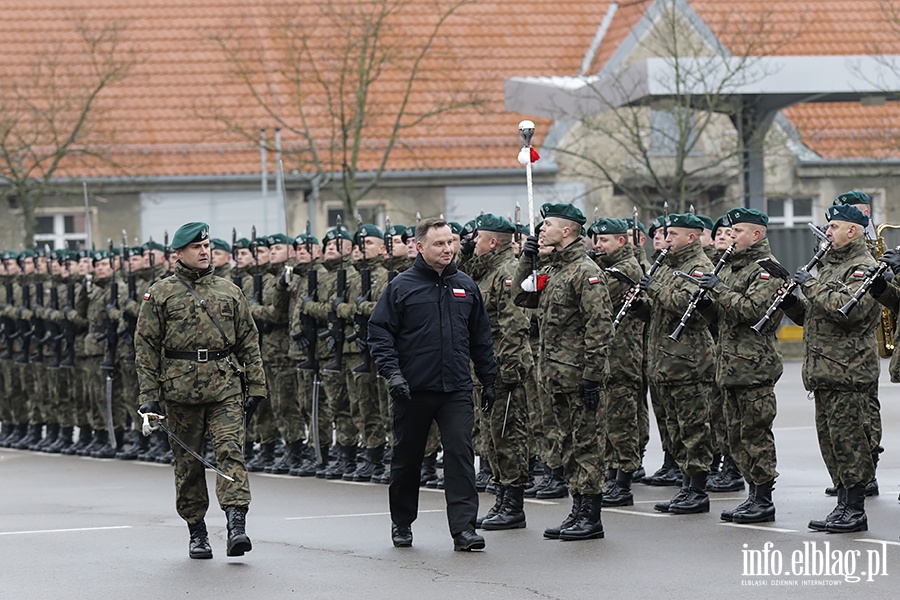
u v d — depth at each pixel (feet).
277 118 164.66
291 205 180.04
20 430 100.32
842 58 141.08
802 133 184.55
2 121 164.55
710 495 64.90
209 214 179.42
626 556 49.75
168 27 186.91
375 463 73.92
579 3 194.29
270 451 80.33
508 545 52.65
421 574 47.80
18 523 61.67
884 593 43.09
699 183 169.37
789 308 54.29
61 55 182.09
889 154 178.09
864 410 53.01
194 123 180.65
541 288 54.54
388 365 51.60
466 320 52.39
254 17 188.44
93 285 91.97
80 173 176.14
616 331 61.62
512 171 181.57
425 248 52.24
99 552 53.72
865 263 52.47
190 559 51.75
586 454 53.01
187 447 51.75
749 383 55.42
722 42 171.12
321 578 47.60
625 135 161.07
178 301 51.29
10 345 99.96
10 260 100.83
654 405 68.59
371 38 170.50
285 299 77.92
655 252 68.95
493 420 56.65
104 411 91.76
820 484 66.03
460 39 188.44
